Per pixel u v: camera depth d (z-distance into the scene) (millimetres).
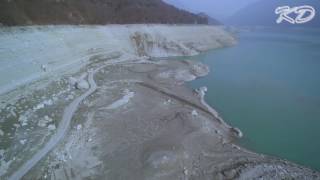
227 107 42281
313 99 46344
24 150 25391
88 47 58000
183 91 47000
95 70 51938
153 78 51812
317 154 30516
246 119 38375
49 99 35656
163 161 25766
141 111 36219
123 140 29156
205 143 30094
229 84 53625
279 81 56312
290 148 31547
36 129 28828
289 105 43625
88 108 35375
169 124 33031
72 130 29844
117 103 37656
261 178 24859
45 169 23781
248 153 29438
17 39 40688
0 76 34281
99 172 24375
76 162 25344
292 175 25781
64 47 50938
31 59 41281
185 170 25359
